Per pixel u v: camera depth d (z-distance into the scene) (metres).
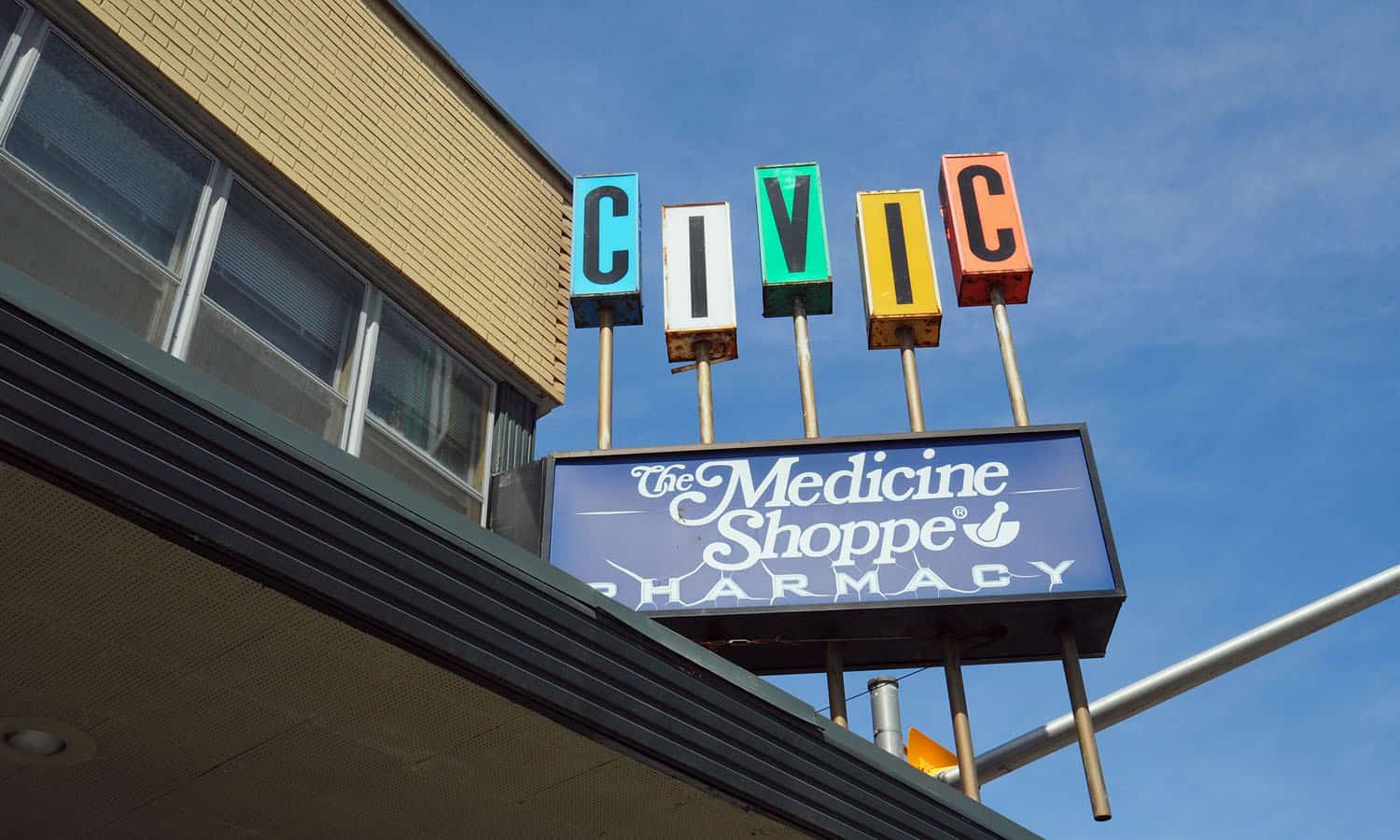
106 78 8.36
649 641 6.45
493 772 6.17
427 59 11.49
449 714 5.79
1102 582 11.12
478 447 10.99
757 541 11.49
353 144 10.15
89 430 4.77
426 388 10.48
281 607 5.20
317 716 5.75
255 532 5.10
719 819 6.64
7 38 7.72
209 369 8.34
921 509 11.64
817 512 11.65
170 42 8.71
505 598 5.89
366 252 9.98
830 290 13.75
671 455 11.97
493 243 11.52
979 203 14.11
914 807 7.45
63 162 7.79
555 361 11.89
